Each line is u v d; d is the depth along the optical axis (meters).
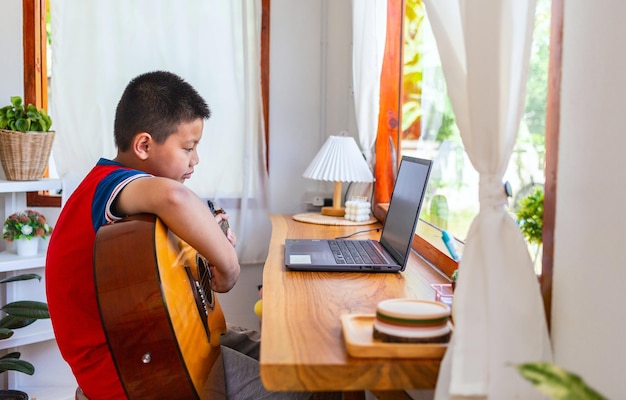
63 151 3.01
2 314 3.01
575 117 0.99
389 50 2.75
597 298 0.92
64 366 3.10
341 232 2.40
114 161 1.63
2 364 2.49
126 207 1.48
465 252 1.04
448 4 1.12
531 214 1.26
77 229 1.47
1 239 3.03
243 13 3.07
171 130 1.63
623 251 0.86
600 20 0.92
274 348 1.03
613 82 0.89
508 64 1.01
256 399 1.58
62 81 3.00
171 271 1.43
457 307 1.00
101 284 1.34
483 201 1.04
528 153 1.36
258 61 3.13
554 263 1.05
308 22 3.22
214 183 3.17
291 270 1.67
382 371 0.97
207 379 1.50
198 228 1.49
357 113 2.80
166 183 1.47
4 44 3.02
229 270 1.61
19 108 2.77
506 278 0.99
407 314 1.00
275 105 3.25
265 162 3.19
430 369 0.98
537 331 0.98
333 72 3.25
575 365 0.98
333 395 1.44
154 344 1.34
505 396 0.94
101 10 2.99
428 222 2.27
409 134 2.57
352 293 1.44
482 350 0.96
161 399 1.36
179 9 3.06
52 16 2.96
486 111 1.01
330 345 1.05
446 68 1.13
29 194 3.09
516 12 1.00
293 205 3.30
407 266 1.80
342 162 2.72
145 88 1.62
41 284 3.07
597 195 0.93
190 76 3.10
